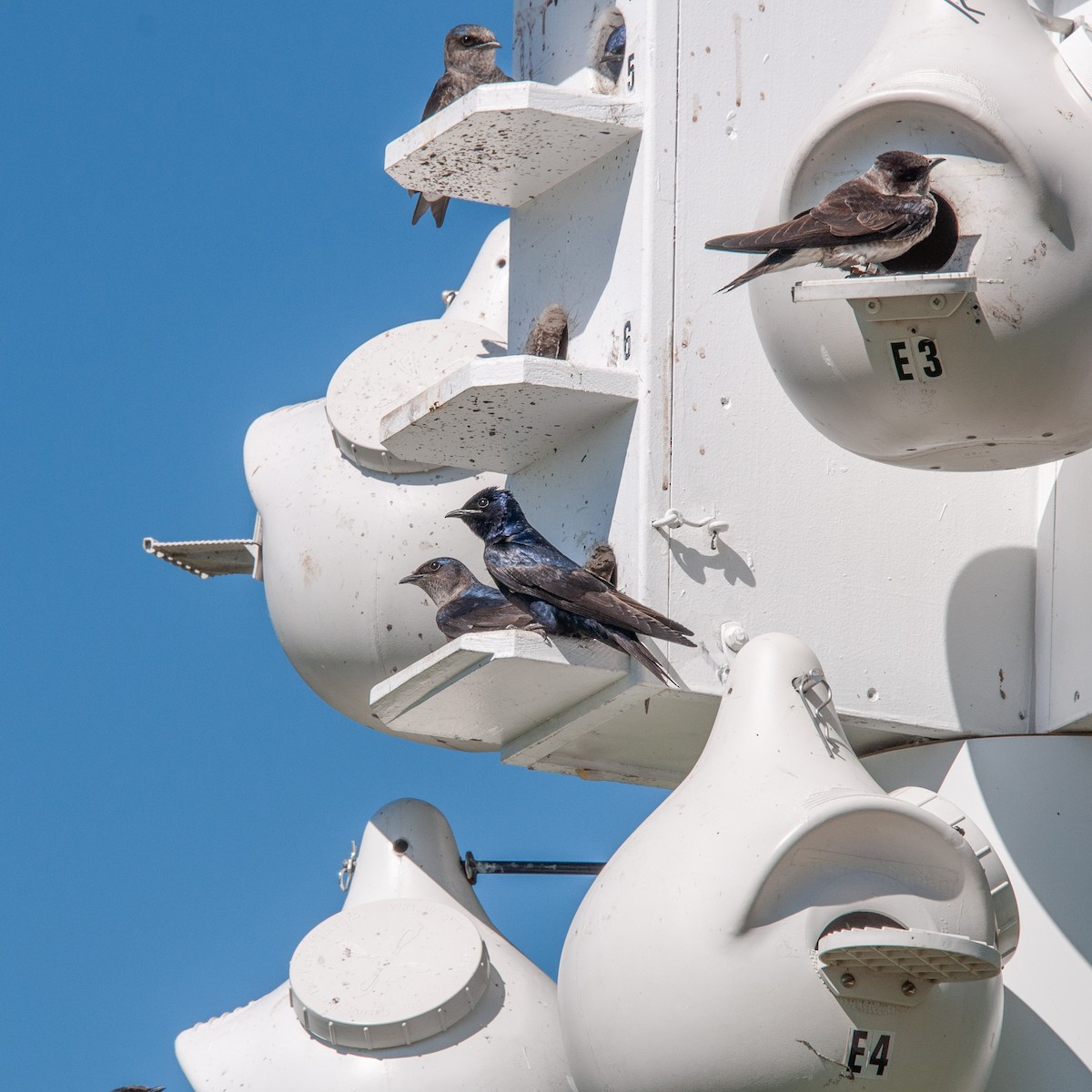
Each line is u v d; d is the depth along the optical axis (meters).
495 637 11.89
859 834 10.15
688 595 12.16
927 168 10.52
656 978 10.08
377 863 15.12
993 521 12.98
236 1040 13.98
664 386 12.41
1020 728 12.68
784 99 13.02
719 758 10.80
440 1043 13.50
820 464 12.60
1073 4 13.10
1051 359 10.62
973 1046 10.23
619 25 13.91
